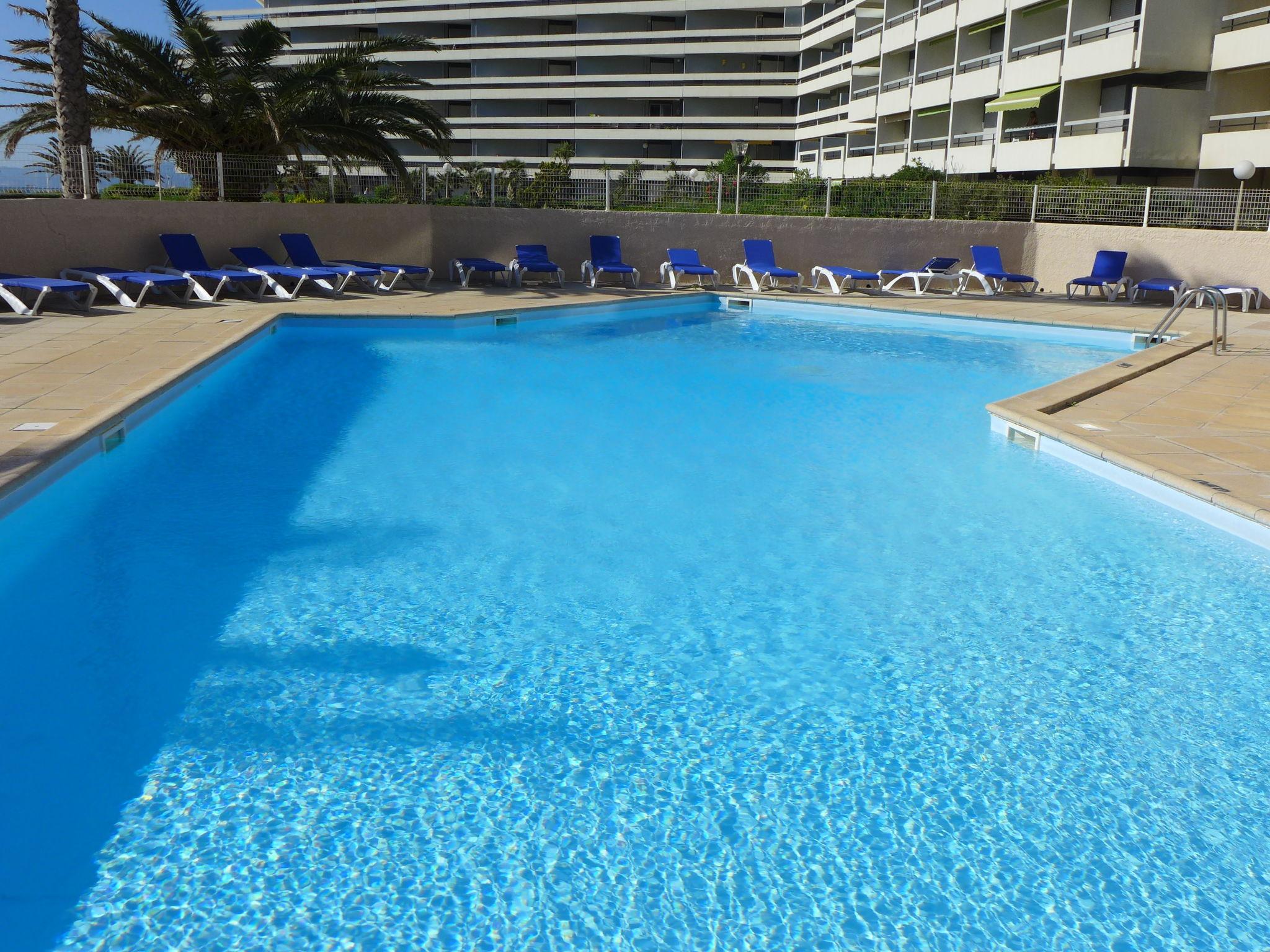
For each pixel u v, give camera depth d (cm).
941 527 567
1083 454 667
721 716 362
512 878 271
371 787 312
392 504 595
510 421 802
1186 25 2423
